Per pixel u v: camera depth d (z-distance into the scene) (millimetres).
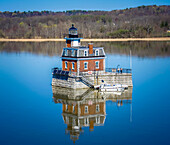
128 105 60344
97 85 71125
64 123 51375
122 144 43469
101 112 56531
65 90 72625
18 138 45562
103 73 73375
